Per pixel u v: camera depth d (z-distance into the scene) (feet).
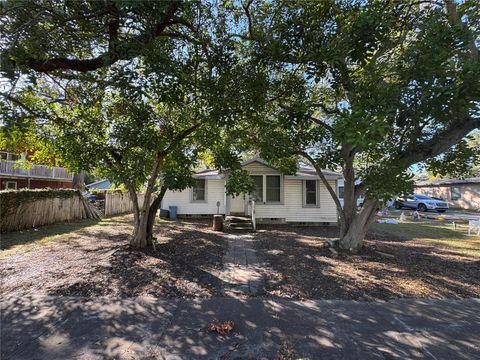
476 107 12.80
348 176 24.86
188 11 14.15
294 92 20.08
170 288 14.93
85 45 13.89
